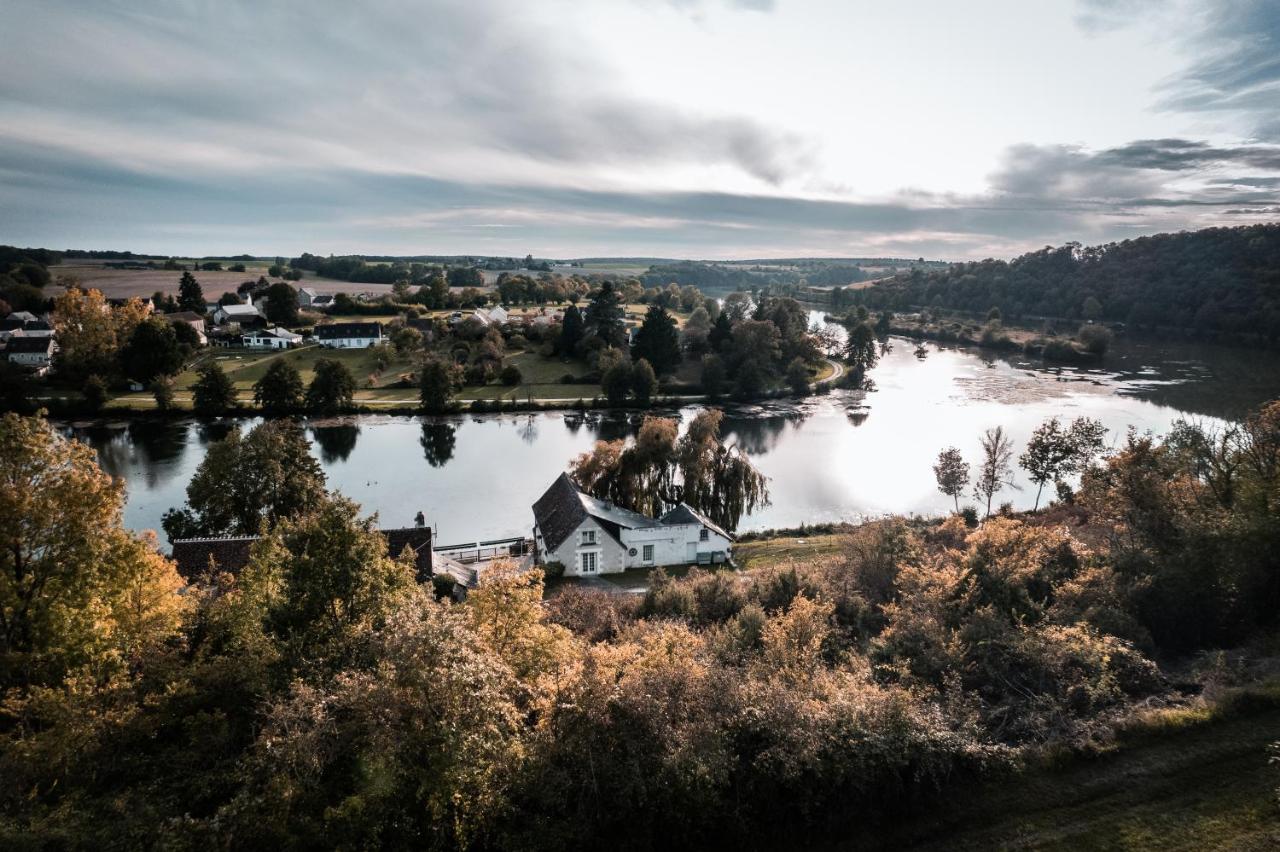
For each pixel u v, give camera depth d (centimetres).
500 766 1845
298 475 6031
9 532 2438
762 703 2206
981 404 12706
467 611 2450
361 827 1697
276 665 2211
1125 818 2008
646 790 1903
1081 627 2855
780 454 10094
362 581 2422
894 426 11544
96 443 10462
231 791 1873
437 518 7594
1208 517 3484
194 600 2858
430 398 12725
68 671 2344
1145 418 11119
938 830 2034
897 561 4088
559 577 5803
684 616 3900
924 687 2566
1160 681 2723
